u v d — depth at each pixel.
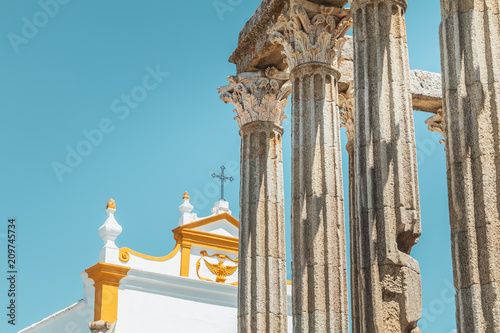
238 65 24.98
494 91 13.25
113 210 31.75
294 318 18.98
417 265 15.97
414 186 16.31
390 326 15.46
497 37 13.54
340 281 19.05
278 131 24.20
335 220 19.47
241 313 22.44
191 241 32.72
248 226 23.17
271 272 22.70
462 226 12.89
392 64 17.06
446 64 13.67
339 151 20.19
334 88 20.73
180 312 31.33
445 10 13.97
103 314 29.86
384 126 16.61
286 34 21.33
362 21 17.55
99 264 30.17
